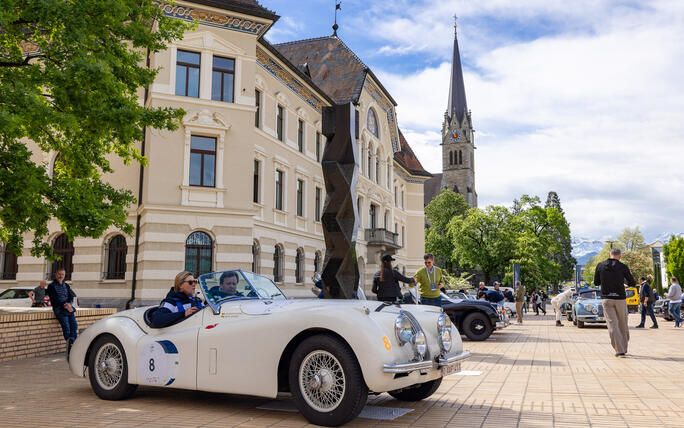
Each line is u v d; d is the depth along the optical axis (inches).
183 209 840.9
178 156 850.8
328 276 323.3
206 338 220.8
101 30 471.5
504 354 441.7
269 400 240.5
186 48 875.4
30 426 189.0
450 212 3034.0
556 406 224.8
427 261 445.1
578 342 557.6
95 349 249.4
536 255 2224.4
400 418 203.0
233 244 870.4
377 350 185.8
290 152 1134.4
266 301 233.1
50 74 426.3
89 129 462.6
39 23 430.9
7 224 457.4
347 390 186.4
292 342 208.1
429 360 205.9
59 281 448.5
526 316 1418.6
